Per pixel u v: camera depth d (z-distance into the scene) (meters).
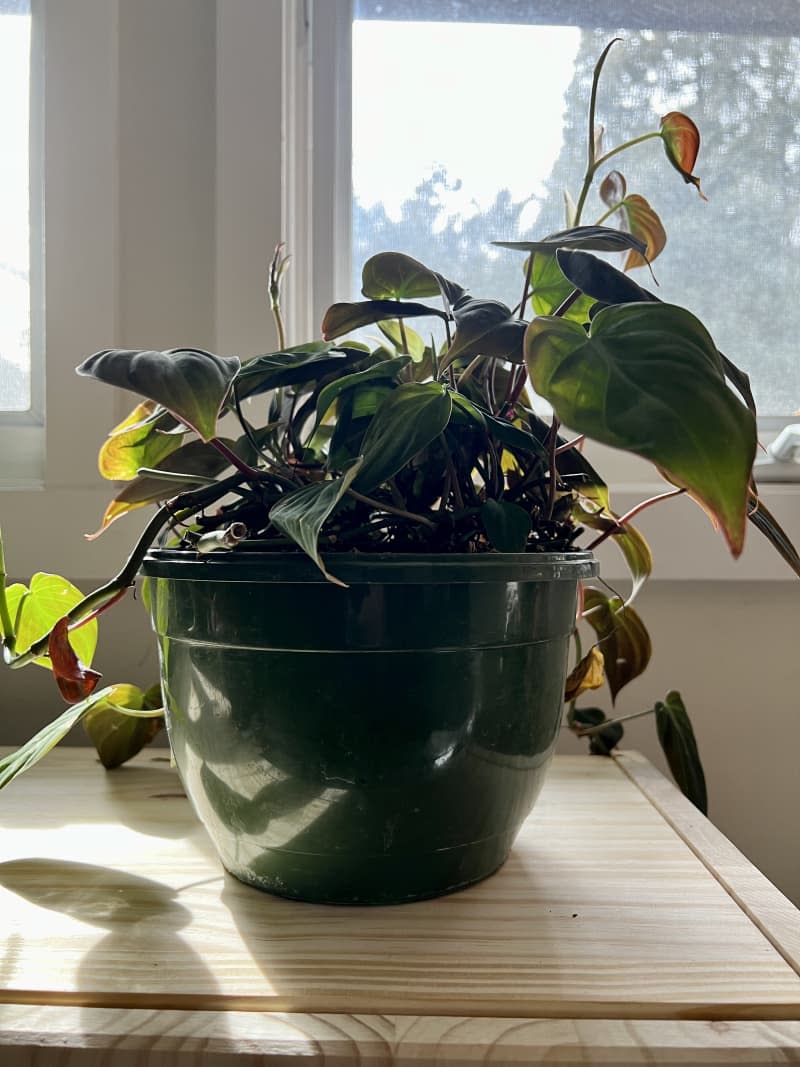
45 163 0.88
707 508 0.30
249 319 0.88
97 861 0.54
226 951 0.41
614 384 0.33
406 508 0.48
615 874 0.51
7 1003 0.37
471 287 0.99
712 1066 0.33
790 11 0.97
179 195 0.90
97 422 0.87
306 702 0.42
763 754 0.91
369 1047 0.33
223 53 0.88
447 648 0.43
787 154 0.98
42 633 0.66
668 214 0.98
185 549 0.50
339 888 0.46
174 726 0.48
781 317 0.98
